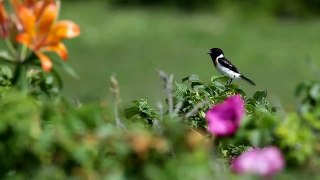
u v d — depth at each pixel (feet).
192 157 23.12
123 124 25.13
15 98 24.16
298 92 26.48
